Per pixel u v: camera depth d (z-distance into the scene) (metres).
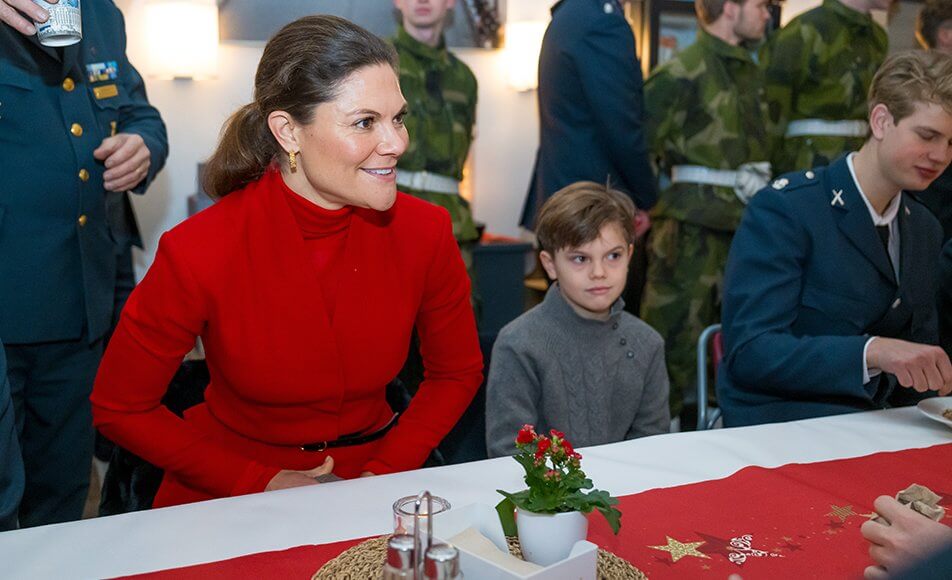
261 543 1.04
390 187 1.27
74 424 2.07
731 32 3.10
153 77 3.41
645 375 1.78
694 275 3.13
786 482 1.23
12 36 1.87
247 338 1.34
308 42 1.22
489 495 1.19
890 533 0.94
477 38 3.86
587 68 2.73
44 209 1.93
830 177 1.79
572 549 0.90
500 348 1.72
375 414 1.51
